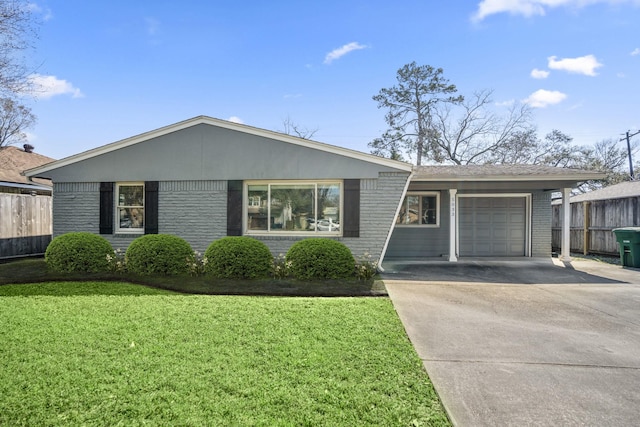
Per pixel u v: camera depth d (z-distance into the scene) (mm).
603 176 9781
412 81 25203
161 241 8008
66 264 8070
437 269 9305
